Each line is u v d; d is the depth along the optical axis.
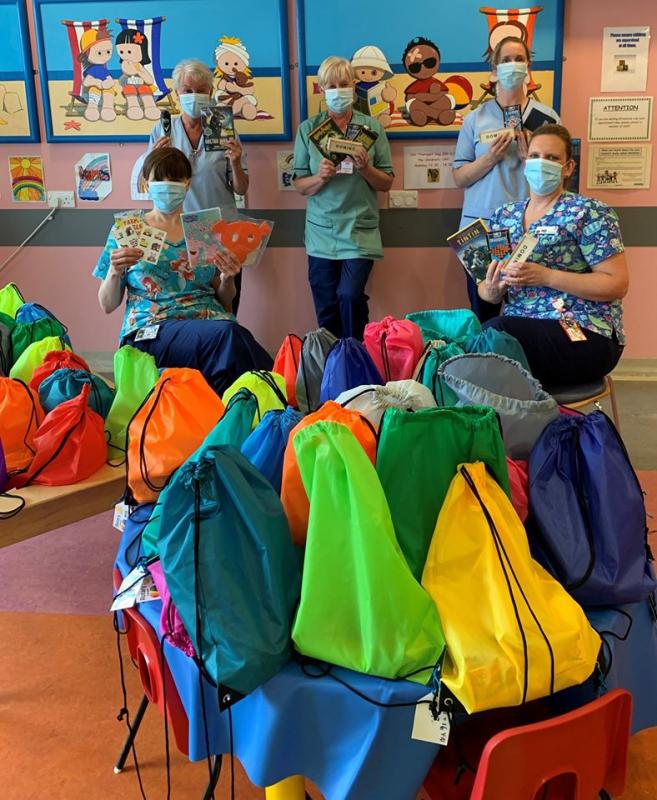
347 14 3.99
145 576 1.40
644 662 1.39
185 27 4.11
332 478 1.15
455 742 1.20
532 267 2.51
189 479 1.15
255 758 1.18
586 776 1.13
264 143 4.25
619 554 1.32
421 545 1.26
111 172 4.41
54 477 1.90
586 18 3.93
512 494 1.39
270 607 1.16
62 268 4.61
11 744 1.76
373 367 1.90
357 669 1.14
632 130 4.06
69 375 2.15
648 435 3.57
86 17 4.17
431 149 4.15
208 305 2.93
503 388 1.76
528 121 3.73
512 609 1.12
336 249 3.99
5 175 4.50
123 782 1.65
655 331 4.33
